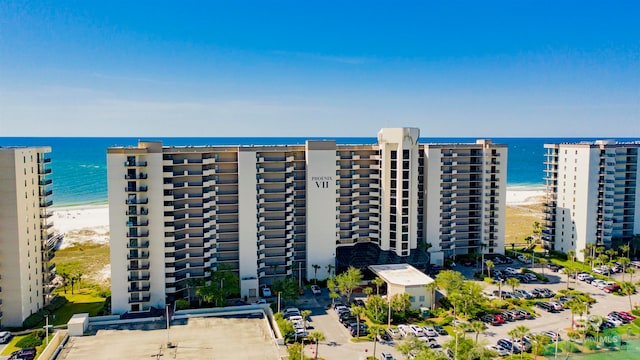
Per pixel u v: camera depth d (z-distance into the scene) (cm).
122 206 10431
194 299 11375
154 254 10669
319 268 12781
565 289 12175
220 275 10775
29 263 10125
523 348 8475
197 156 11638
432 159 14238
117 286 10506
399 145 12962
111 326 9612
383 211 13312
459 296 10206
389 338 9212
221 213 12069
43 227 10819
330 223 12875
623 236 15625
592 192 14762
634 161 15512
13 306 9706
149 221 10588
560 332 9512
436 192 14350
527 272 13600
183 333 9269
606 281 12688
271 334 9212
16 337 9325
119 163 10356
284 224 12556
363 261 12738
